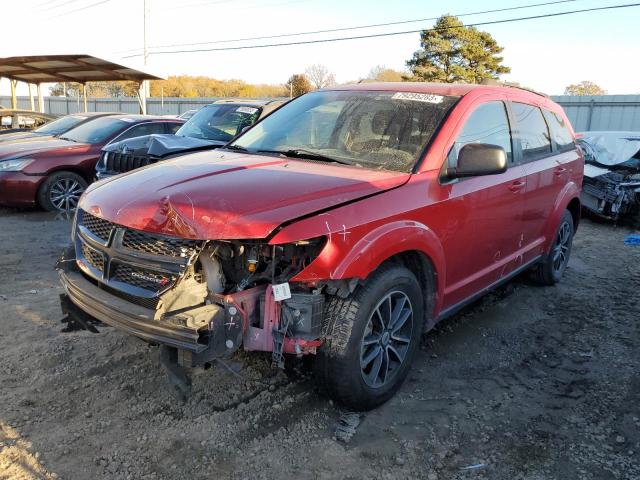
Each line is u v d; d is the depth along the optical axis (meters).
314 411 3.43
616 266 7.06
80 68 18.31
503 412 3.52
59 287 5.43
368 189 3.30
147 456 2.96
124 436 3.12
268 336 3.00
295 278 2.93
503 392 3.77
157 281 3.01
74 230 3.67
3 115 16.23
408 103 4.18
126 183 3.44
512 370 4.09
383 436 3.22
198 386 3.64
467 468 2.98
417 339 3.70
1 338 4.22
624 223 10.07
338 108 4.36
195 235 2.83
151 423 3.24
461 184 3.89
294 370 3.88
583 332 4.82
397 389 3.63
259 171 3.46
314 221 2.93
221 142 6.83
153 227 2.96
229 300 2.88
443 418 3.43
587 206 9.99
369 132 4.02
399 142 3.86
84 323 3.61
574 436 3.28
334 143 4.04
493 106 4.47
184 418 3.30
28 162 8.99
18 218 8.77
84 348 4.09
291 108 4.68
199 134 8.26
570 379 3.98
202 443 3.08
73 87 61.97
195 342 2.77
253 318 3.01
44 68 19.02
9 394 3.47
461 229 3.90
